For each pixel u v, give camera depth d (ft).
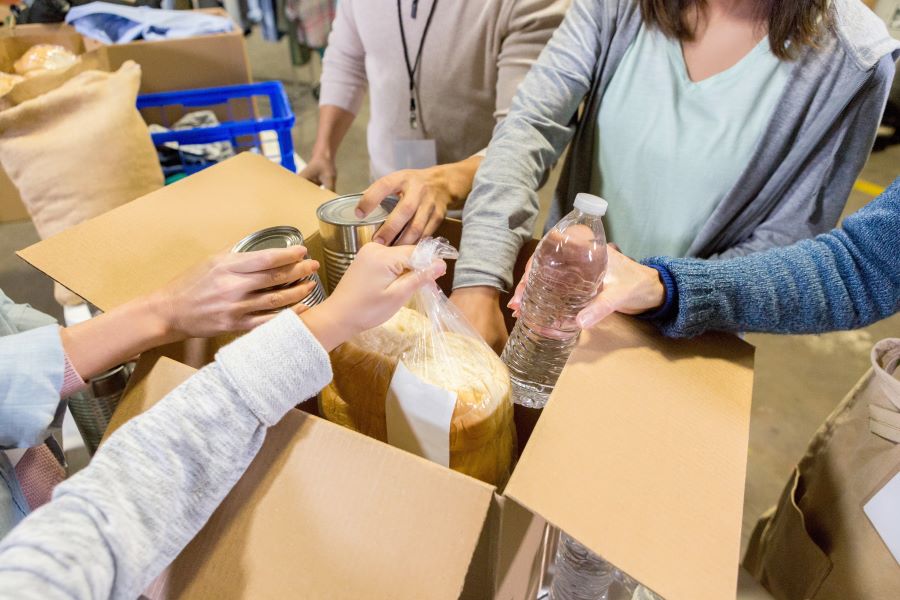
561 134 3.18
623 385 1.93
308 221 2.96
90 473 1.41
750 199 2.95
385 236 2.66
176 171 5.43
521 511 1.69
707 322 2.20
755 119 2.78
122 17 6.27
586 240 2.25
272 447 1.69
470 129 4.41
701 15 2.82
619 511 1.53
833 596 2.82
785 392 7.08
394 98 4.40
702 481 1.66
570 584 2.54
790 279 2.26
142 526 1.40
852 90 2.51
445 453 1.96
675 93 2.97
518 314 2.51
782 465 6.23
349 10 4.75
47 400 1.89
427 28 3.95
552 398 1.79
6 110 4.43
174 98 5.06
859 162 2.75
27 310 2.81
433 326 2.16
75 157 4.46
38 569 1.18
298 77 13.16
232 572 1.61
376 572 1.54
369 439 1.65
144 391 1.87
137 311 2.06
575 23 3.14
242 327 2.04
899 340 2.67
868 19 2.57
